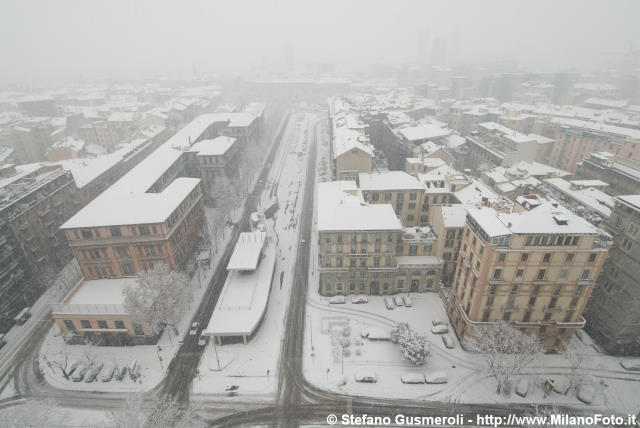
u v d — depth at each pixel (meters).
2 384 76.25
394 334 81.81
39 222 103.25
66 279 102.19
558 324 74.88
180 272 101.81
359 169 128.12
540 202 77.19
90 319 83.00
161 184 129.00
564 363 77.44
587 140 162.25
